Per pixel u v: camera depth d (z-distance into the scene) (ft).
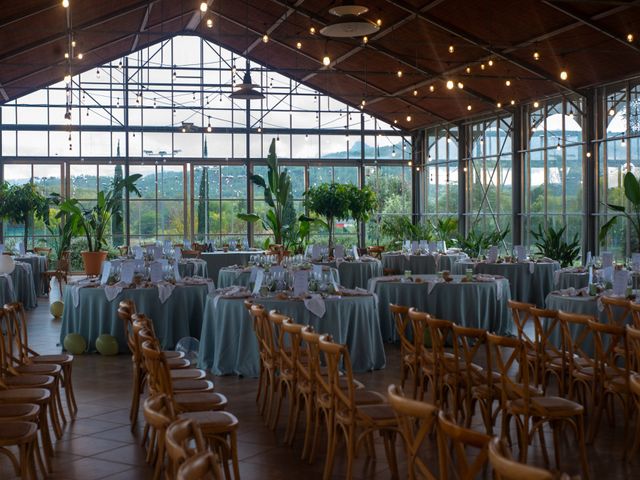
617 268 32.19
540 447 18.26
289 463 17.25
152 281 31.14
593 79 47.85
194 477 7.50
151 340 15.99
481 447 8.99
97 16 48.26
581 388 23.70
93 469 16.96
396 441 18.67
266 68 67.77
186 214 67.21
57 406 22.20
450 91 58.49
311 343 17.06
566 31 41.68
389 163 71.26
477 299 32.09
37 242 64.28
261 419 20.81
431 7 42.75
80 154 65.10
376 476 16.39
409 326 32.09
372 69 57.52
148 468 17.02
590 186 49.55
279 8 50.88
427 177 71.15
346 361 15.37
